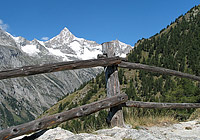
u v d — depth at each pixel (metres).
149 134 4.73
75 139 4.04
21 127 3.66
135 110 7.30
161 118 7.15
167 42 113.88
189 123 6.80
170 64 85.12
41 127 3.93
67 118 4.36
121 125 5.73
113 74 5.84
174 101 20.86
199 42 89.69
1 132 3.44
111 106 5.36
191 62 75.94
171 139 4.69
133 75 90.00
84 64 4.88
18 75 3.81
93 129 5.61
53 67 4.29
